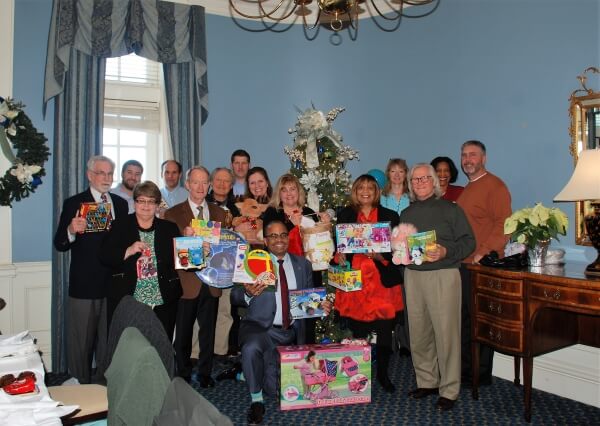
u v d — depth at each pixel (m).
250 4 4.88
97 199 3.47
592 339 3.22
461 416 3.04
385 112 4.88
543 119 3.71
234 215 3.92
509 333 3.00
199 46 4.57
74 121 4.09
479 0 4.14
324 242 3.37
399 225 3.18
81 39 4.09
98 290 3.46
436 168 3.96
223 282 3.18
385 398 3.32
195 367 3.99
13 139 3.55
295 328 3.30
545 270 2.96
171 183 4.19
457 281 3.08
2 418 1.42
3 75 3.95
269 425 2.92
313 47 5.12
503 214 3.40
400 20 4.75
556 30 3.62
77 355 3.52
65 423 2.02
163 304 3.03
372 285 3.29
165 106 4.62
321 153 3.92
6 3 3.96
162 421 1.21
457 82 4.33
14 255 4.06
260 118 5.00
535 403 3.27
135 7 4.29
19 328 4.04
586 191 2.82
